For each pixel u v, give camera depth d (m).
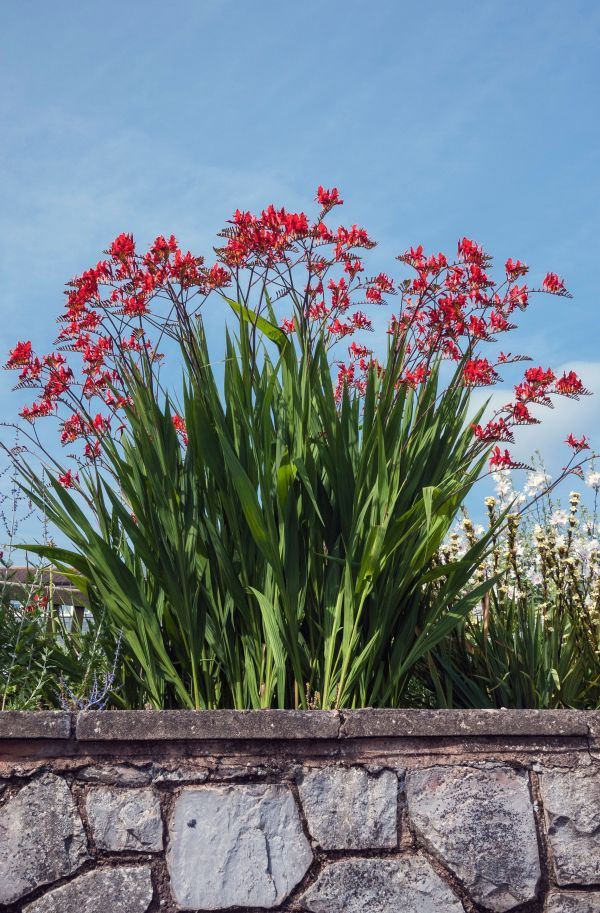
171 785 2.90
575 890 2.93
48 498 3.69
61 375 3.73
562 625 4.38
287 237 3.45
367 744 2.99
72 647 3.94
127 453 3.78
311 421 3.75
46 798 2.87
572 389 3.47
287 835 2.88
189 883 2.82
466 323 3.60
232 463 3.12
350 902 2.84
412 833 2.92
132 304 3.49
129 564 3.73
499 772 3.00
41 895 2.79
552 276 3.53
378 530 3.15
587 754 3.05
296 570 3.35
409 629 3.49
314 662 3.39
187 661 3.53
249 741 2.96
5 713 2.90
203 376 3.54
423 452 3.58
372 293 3.85
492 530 3.56
